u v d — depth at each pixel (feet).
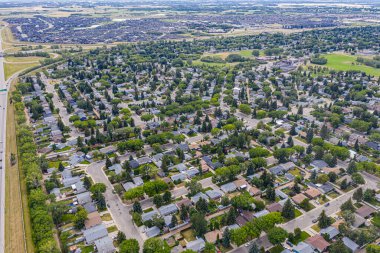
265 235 556.92
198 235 546.67
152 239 504.84
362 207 615.16
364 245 526.98
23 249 520.83
